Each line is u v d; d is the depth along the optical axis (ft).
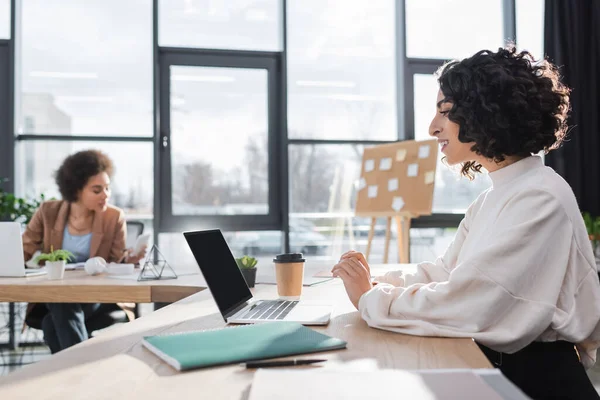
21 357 12.39
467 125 3.92
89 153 9.20
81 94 14.25
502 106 3.83
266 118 15.07
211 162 14.80
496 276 3.33
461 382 2.07
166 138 14.51
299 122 15.07
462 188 15.39
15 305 13.32
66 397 2.19
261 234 14.97
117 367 2.60
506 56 4.01
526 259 3.39
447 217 15.23
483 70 3.89
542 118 3.92
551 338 3.62
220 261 4.31
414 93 15.44
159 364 2.65
